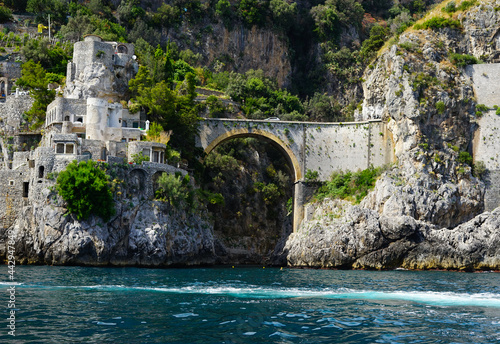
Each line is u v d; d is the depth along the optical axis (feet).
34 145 298.97
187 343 96.84
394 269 283.18
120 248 239.30
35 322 107.96
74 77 313.32
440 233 286.25
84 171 234.38
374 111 347.36
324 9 511.81
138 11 454.40
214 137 320.70
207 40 474.90
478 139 314.14
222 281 187.32
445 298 151.33
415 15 559.38
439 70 320.91
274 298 145.79
